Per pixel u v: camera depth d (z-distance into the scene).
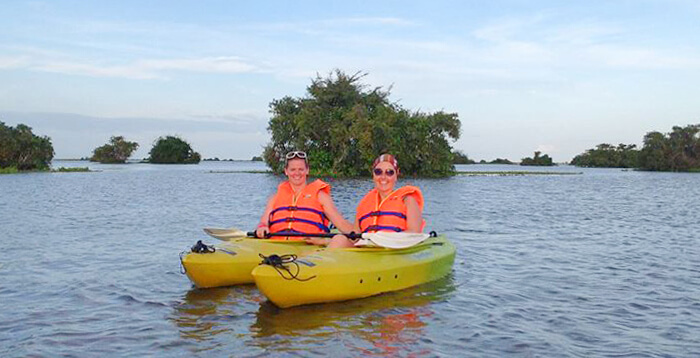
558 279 8.69
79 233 13.57
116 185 36.22
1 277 8.55
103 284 8.10
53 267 9.32
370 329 6.14
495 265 9.80
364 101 55.41
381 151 51.44
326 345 5.62
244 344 5.64
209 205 21.88
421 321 6.44
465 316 6.65
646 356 5.36
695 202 25.84
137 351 5.44
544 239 13.18
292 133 55.88
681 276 8.95
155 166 98.44
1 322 6.30
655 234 14.30
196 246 7.81
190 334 5.94
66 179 44.59
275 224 8.66
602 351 5.49
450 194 30.19
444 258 8.83
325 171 52.69
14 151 61.62
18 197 25.28
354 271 7.21
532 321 6.47
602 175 71.44
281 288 6.71
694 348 5.58
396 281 7.78
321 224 8.59
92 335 5.89
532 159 145.38
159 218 17.11
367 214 8.29
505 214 19.28
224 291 7.67
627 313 6.81
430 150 55.19
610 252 11.30
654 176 68.94
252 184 38.16
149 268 9.23
